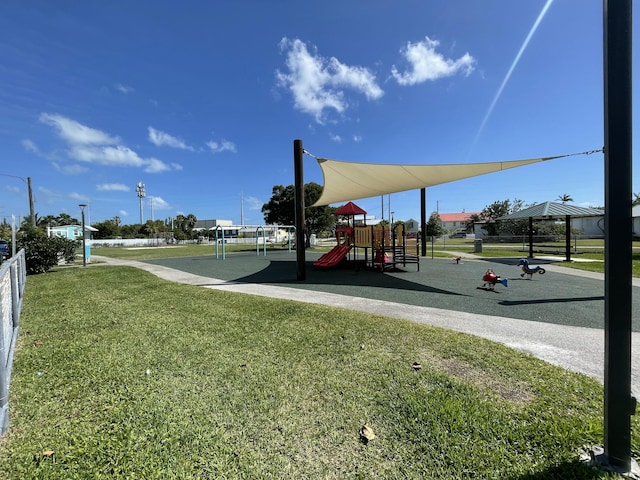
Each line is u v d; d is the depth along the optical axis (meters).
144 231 54.84
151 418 2.15
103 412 2.23
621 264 1.66
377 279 8.91
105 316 4.89
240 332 3.98
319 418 2.14
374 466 1.70
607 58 1.67
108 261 16.42
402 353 3.23
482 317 4.71
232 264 14.60
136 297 6.36
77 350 3.45
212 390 2.53
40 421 2.14
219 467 1.70
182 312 5.06
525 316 4.76
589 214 12.52
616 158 1.66
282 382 2.65
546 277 8.84
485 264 12.50
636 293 6.33
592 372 2.82
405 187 11.38
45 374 2.86
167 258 18.61
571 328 4.15
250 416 2.16
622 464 1.64
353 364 2.98
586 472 1.62
